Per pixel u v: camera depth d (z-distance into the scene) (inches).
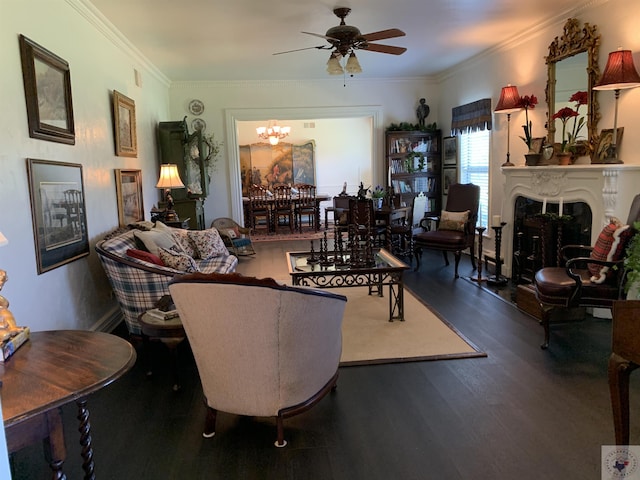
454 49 224.7
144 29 175.5
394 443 85.4
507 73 215.0
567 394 101.5
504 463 78.6
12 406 50.5
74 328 131.6
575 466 77.2
